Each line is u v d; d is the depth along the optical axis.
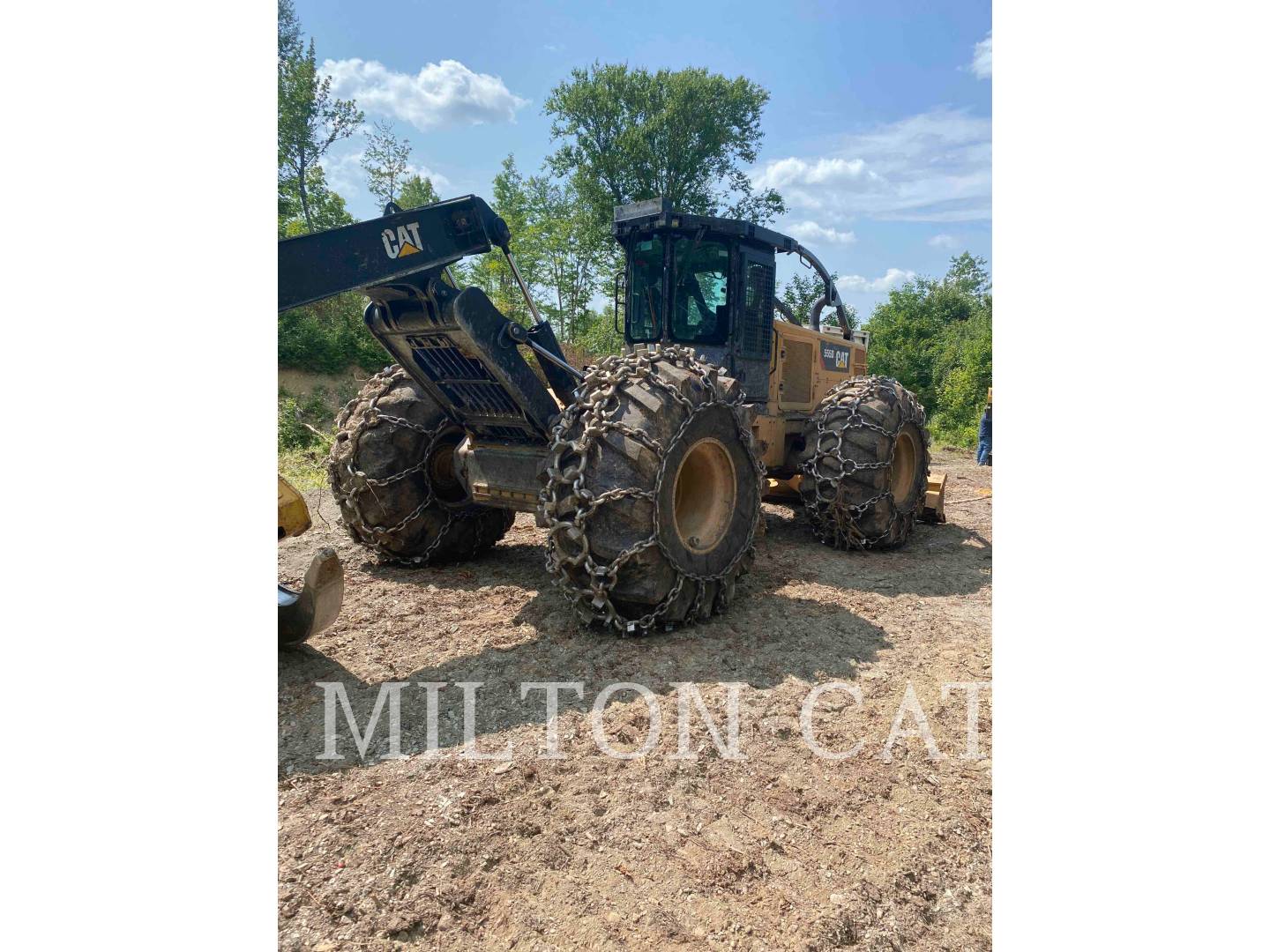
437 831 2.25
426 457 4.90
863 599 4.75
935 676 3.55
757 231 6.03
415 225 3.65
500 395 4.25
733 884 2.10
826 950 1.88
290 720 2.88
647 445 3.62
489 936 1.88
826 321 8.99
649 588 3.67
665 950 1.86
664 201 5.63
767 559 5.72
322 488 8.66
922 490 6.63
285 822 2.26
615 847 2.23
